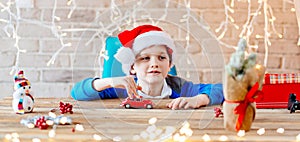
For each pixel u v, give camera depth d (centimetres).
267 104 145
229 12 189
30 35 191
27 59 192
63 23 190
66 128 115
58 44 191
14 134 107
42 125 114
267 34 190
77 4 189
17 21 190
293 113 137
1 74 192
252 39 190
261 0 189
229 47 190
